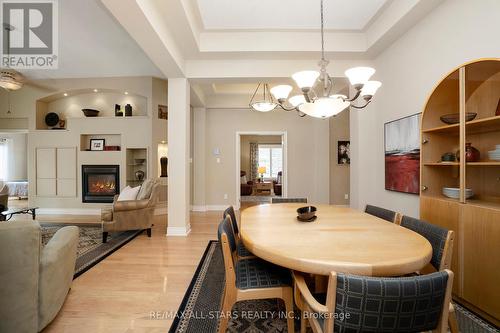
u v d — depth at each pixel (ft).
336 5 8.54
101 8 9.20
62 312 5.70
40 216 16.81
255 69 11.35
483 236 5.29
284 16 9.16
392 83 9.75
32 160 17.70
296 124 19.17
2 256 4.40
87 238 11.66
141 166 18.03
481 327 5.08
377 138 10.78
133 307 5.93
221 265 8.44
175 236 11.88
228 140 19.08
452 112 6.79
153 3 7.48
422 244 4.14
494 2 5.91
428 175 7.09
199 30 10.22
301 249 3.94
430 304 2.60
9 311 4.47
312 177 19.16
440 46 7.48
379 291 2.51
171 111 11.85
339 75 11.17
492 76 5.86
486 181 6.00
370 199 11.02
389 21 8.72
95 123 17.38
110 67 15.42
